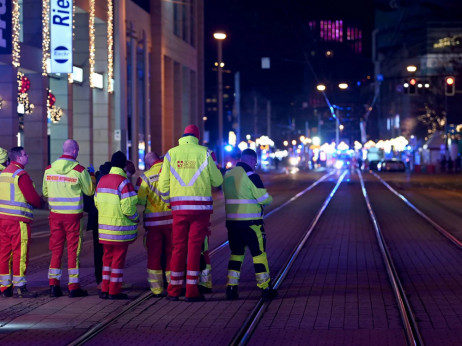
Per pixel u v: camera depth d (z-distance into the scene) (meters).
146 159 22.77
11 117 62.69
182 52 121.19
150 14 106.88
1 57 61.38
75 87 82.38
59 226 22.06
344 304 20.52
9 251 22.28
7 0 56.78
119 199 21.38
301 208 61.72
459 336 16.58
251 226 21.42
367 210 59.16
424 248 34.22
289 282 24.52
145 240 22.50
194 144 21.55
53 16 62.69
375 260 30.11
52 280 22.20
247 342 16.22
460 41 183.50
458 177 146.62
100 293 21.97
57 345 16.09
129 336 16.94
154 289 22.16
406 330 17.00
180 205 21.19
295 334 16.94
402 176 154.38
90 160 82.75
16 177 22.00
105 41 86.38
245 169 21.72
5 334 17.19
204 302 21.12
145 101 101.62
